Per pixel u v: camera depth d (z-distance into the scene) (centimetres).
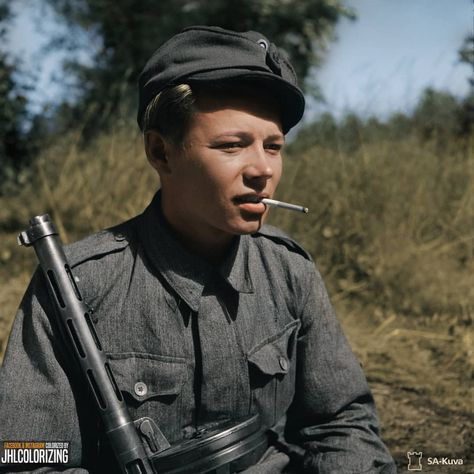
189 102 160
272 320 181
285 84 161
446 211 582
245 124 159
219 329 171
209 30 163
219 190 160
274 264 185
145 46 1295
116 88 1157
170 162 167
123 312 168
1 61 805
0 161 774
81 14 1251
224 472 164
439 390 348
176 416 169
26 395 161
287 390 184
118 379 164
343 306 471
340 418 189
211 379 169
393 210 546
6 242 592
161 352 168
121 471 167
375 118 695
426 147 659
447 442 296
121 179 592
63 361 167
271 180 164
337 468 177
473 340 406
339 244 526
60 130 823
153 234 174
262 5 1327
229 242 175
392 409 327
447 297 470
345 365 191
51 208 605
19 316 170
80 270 169
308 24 1350
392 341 419
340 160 607
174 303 170
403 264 491
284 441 188
